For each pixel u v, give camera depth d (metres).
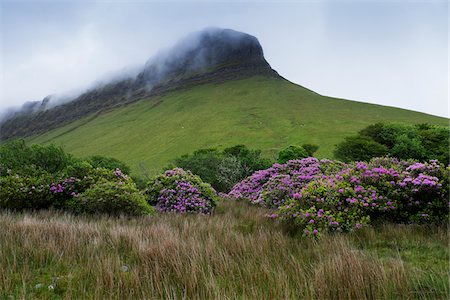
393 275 4.35
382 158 11.03
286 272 4.73
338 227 7.68
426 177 8.60
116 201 10.66
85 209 10.94
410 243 6.85
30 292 4.32
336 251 5.65
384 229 7.94
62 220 9.03
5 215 9.22
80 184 12.05
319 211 8.19
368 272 4.35
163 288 4.32
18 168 14.31
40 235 6.43
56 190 11.73
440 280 4.38
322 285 4.05
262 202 13.97
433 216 8.20
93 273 4.69
